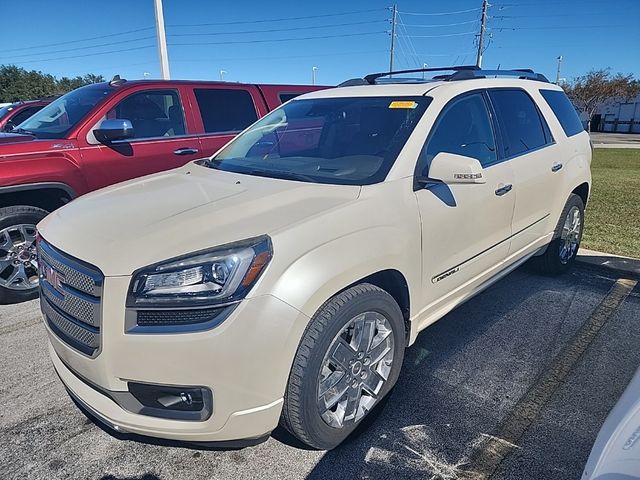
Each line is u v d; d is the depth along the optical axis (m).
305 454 2.39
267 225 2.12
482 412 2.68
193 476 2.26
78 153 4.49
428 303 2.85
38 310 4.15
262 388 1.98
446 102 3.04
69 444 2.48
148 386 1.98
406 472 2.26
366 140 2.92
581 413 2.66
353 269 2.20
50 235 2.40
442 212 2.77
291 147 3.25
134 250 2.01
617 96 51.69
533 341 3.43
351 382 2.38
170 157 5.14
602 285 4.43
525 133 3.82
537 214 3.92
